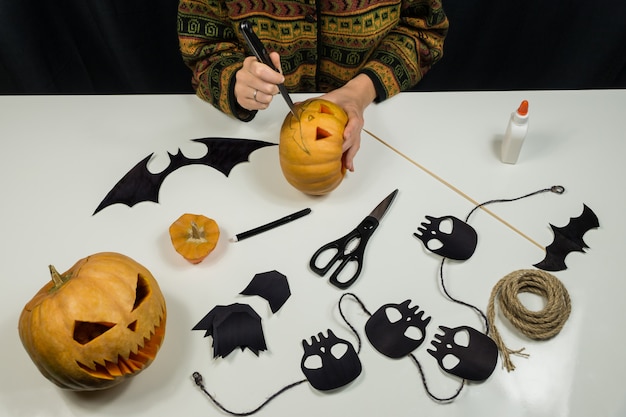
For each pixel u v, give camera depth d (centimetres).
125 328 58
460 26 140
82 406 61
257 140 89
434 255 74
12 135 91
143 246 76
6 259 75
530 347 65
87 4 133
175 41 144
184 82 155
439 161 86
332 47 100
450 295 70
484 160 86
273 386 63
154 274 73
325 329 67
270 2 91
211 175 85
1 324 68
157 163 86
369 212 79
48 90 150
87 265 61
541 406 60
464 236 75
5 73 146
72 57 147
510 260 73
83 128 92
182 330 67
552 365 63
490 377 63
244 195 82
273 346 66
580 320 67
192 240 73
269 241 76
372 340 66
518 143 81
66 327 56
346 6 91
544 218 78
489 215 78
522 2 134
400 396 62
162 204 81
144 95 98
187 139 90
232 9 92
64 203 81
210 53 96
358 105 87
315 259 73
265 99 78
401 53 96
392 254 74
